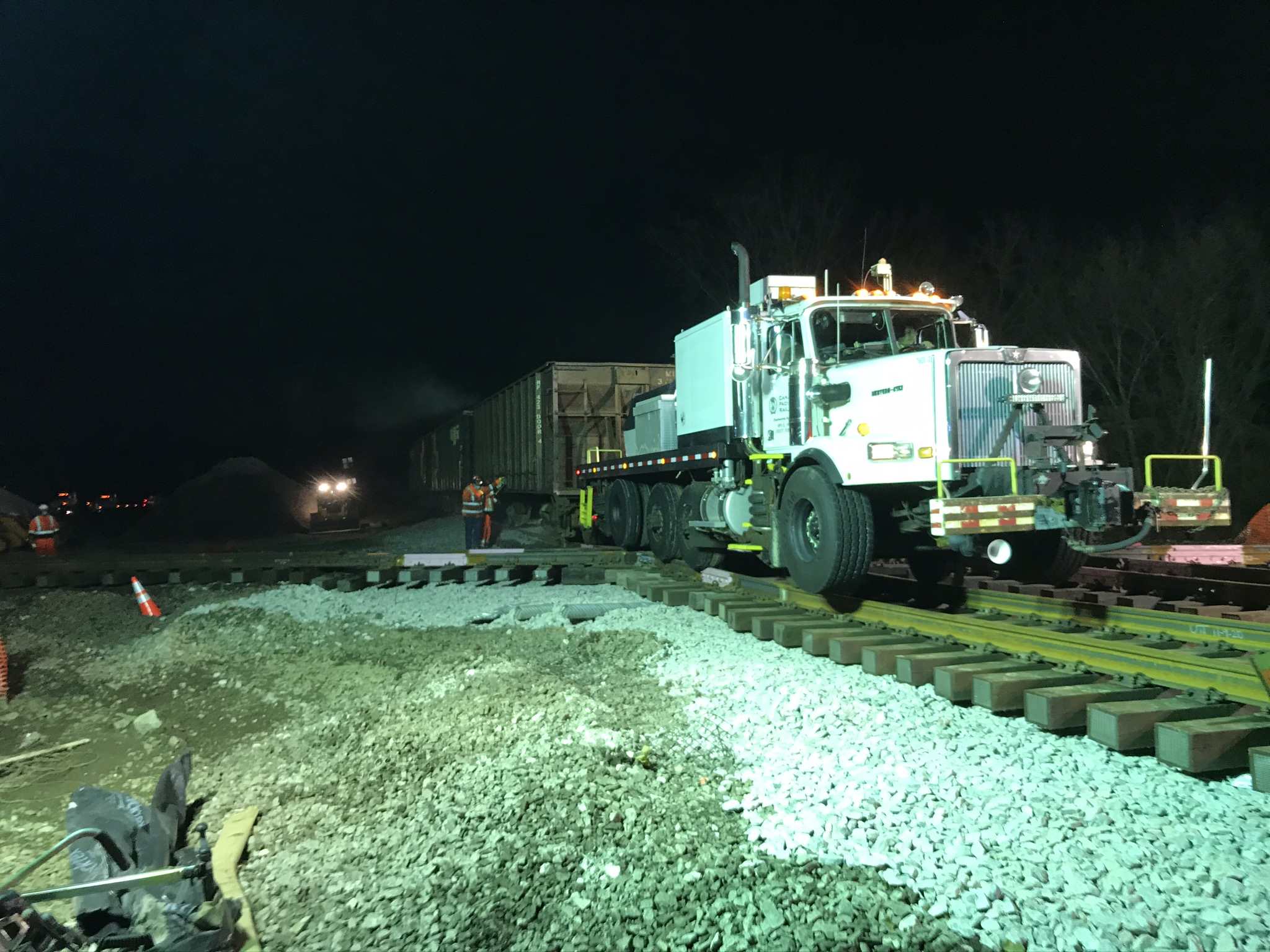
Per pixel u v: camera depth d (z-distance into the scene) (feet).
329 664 29.78
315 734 21.97
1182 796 14.83
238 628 36.27
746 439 33.68
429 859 14.66
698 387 37.86
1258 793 14.88
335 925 13.19
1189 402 70.69
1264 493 68.90
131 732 24.67
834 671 23.53
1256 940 10.73
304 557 50.85
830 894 12.52
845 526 27.91
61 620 41.78
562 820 15.29
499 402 91.45
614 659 27.09
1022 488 24.38
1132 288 73.56
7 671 29.66
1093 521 23.24
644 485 48.49
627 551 48.83
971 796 15.23
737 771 17.37
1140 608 26.96
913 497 28.73
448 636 32.81
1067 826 13.83
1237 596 28.68
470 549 64.28
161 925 12.86
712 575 36.81
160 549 100.22
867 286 32.07
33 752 22.84
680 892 12.88
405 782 18.03
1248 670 16.88
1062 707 17.88
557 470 71.56
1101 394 78.48
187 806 18.19
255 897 14.33
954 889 12.36
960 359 24.77
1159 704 17.29
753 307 32.91
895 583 33.09
